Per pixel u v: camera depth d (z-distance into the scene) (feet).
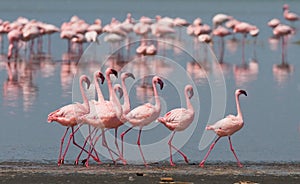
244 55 99.09
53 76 76.28
